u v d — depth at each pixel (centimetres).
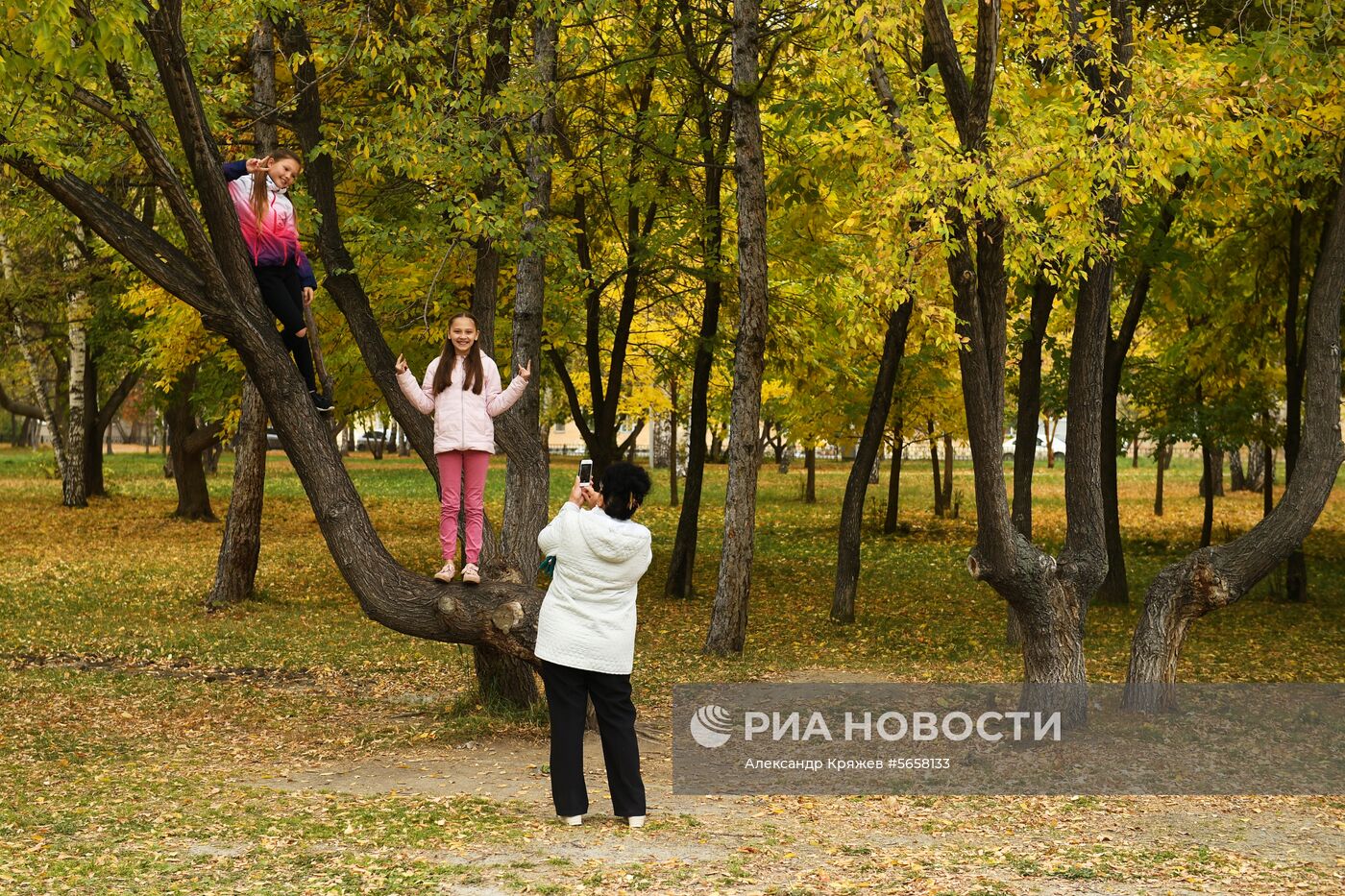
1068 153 820
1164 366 2312
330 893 511
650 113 1545
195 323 1795
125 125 739
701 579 2075
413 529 2856
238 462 1727
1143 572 2173
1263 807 722
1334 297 917
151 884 525
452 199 982
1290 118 986
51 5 629
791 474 5488
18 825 646
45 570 2002
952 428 2744
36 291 2752
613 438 1922
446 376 840
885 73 947
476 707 1034
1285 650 1373
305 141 1059
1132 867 577
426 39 989
